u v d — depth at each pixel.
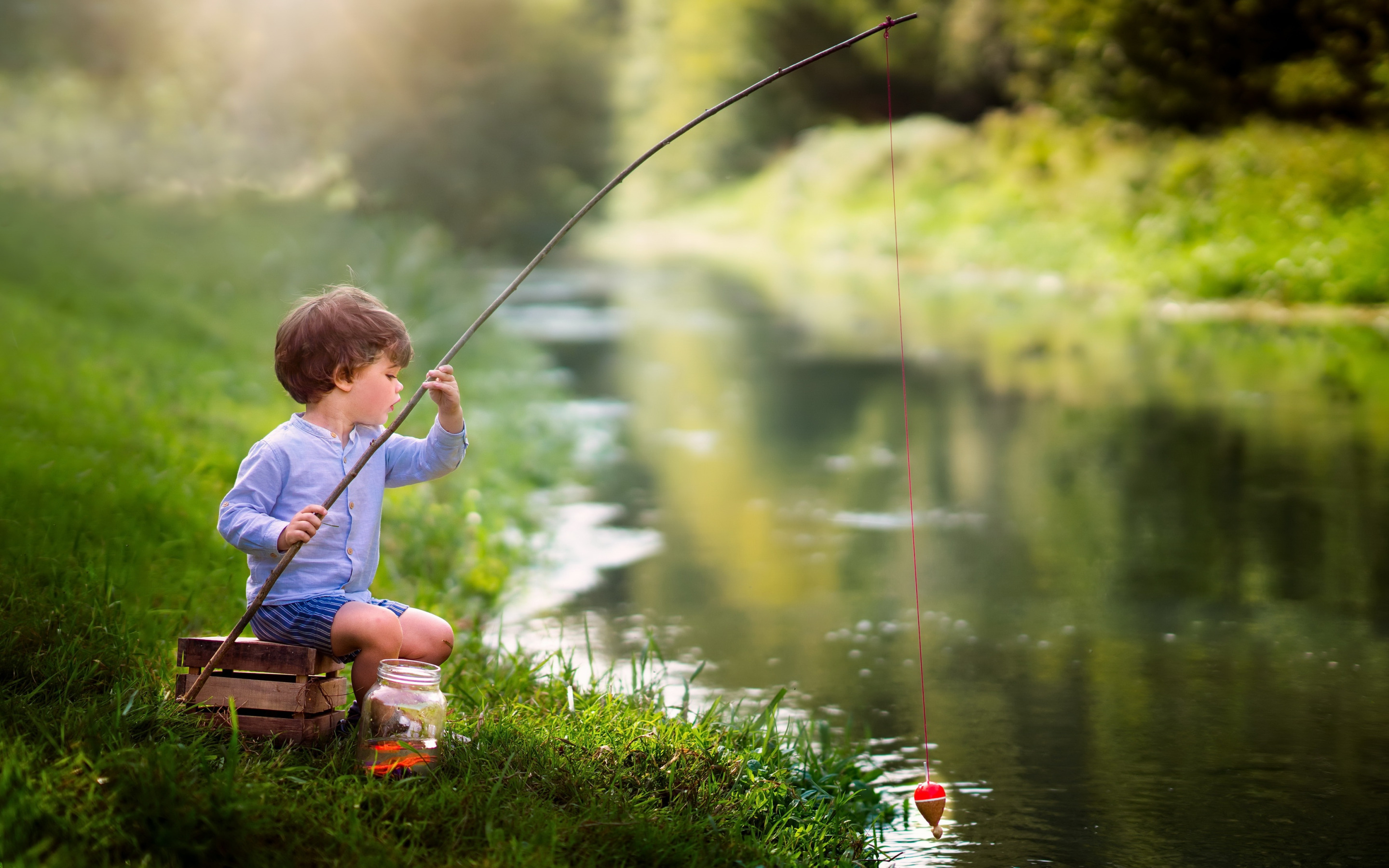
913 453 10.09
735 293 26.28
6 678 3.66
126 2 20.45
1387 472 8.80
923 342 17.23
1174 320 18.50
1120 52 33.12
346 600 3.53
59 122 17.89
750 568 7.01
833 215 38.78
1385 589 6.34
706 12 56.03
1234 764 4.36
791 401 12.80
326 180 23.33
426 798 3.18
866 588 6.61
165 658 4.11
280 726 3.46
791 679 5.28
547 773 3.44
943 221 32.12
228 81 21.88
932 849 3.74
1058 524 7.79
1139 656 5.49
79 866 2.69
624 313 22.17
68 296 11.59
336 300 3.63
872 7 51.47
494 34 25.19
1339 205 21.25
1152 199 25.12
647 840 3.12
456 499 7.94
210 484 6.41
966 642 5.73
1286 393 12.12
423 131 23.55
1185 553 7.06
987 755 4.48
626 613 6.20
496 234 26.39
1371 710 4.83
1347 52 29.50
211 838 2.84
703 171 56.25
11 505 5.30
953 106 49.53
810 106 55.56
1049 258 26.14
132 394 8.14
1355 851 3.73
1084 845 3.77
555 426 11.06
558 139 26.55
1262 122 28.91
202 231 15.41
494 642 5.64
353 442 3.68
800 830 3.55
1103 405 11.88
